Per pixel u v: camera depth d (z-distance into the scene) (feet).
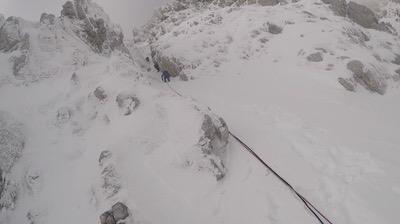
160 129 34.40
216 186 28.96
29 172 32.68
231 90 58.65
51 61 53.57
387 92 58.34
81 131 37.68
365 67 58.95
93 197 27.71
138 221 24.68
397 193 26.71
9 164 34.40
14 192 31.63
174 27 106.63
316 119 42.42
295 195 27.43
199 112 34.96
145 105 37.76
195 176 29.27
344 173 30.17
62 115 39.70
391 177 28.84
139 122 35.19
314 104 48.80
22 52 53.26
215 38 80.74
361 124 41.22
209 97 54.75
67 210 27.94
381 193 26.84
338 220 24.61
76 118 39.73
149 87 41.32
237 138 36.65
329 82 57.36
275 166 31.73
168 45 82.12
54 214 28.14
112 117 37.99
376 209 25.04
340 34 70.03
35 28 61.82
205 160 30.35
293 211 25.75
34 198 30.58
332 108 47.03
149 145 32.42
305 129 39.24
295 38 72.49
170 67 75.72
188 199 27.35
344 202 26.37
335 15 82.79
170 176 29.07
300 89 56.13
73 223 26.53
